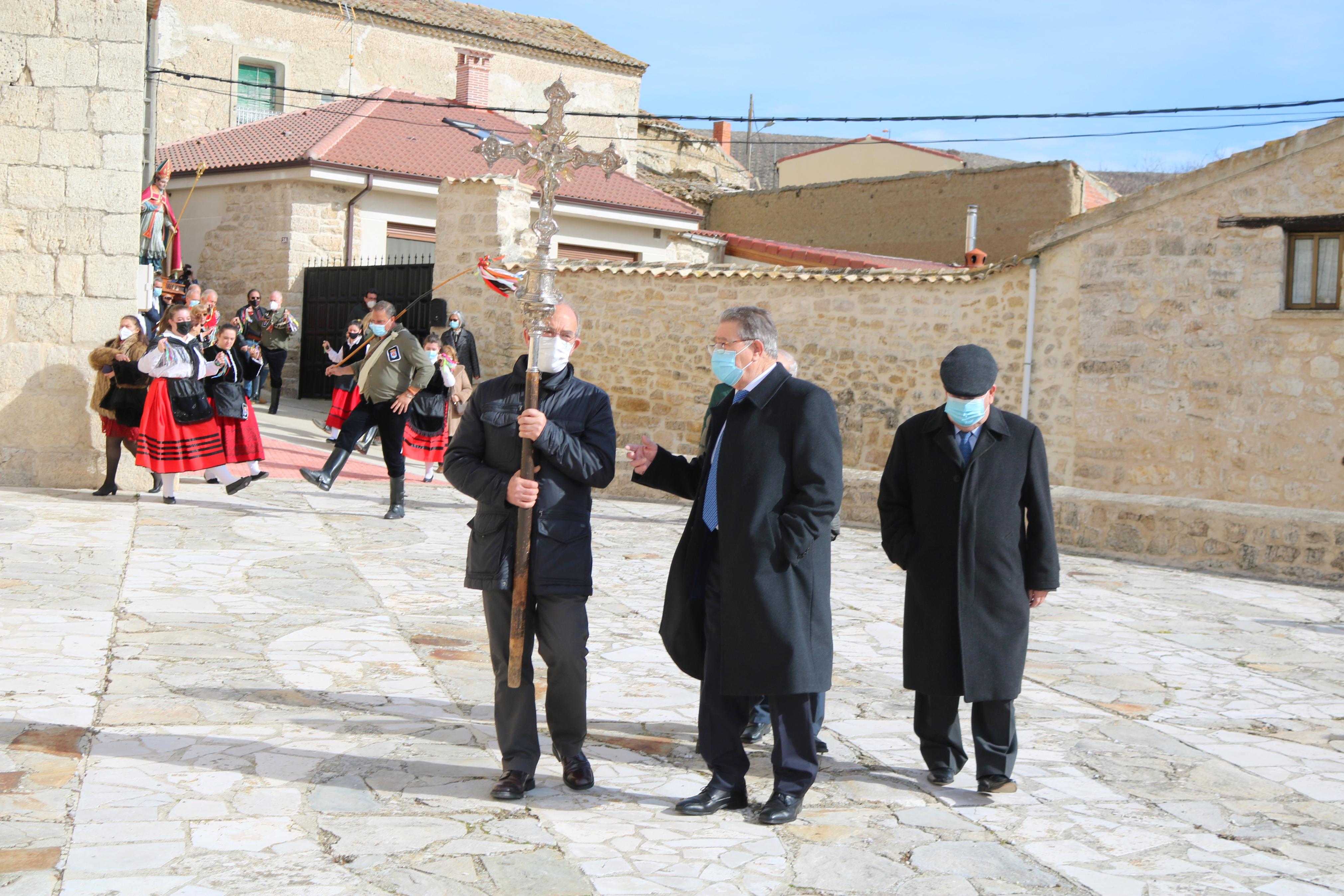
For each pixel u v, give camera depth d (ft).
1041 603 14.28
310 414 55.11
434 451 39.78
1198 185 41.47
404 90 89.30
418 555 27.53
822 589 12.94
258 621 20.43
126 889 10.25
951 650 13.80
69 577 22.39
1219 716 18.02
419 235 69.05
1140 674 20.44
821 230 89.76
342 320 62.03
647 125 109.81
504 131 80.74
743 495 12.76
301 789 12.90
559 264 52.95
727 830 12.49
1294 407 40.16
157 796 12.42
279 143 69.67
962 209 82.07
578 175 74.59
